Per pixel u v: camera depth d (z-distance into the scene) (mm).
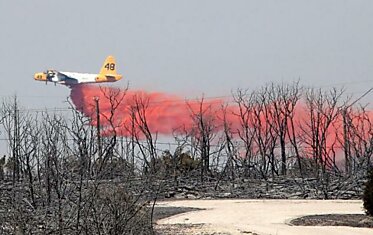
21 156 78938
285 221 75625
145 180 44656
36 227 34938
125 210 36031
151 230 43375
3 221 34531
